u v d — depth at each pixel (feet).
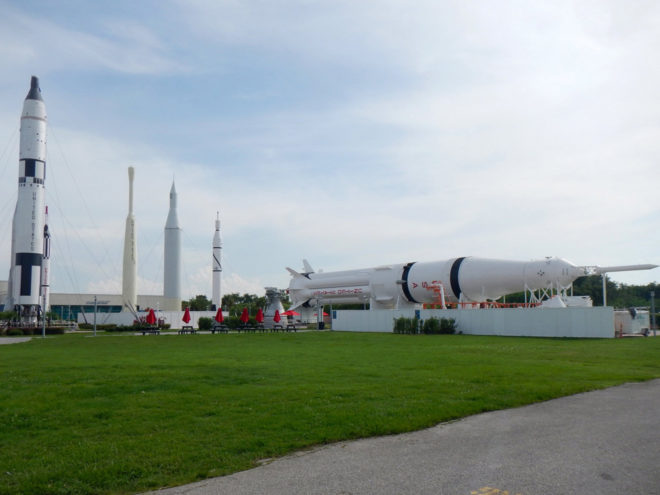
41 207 217.15
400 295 193.77
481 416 36.86
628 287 330.54
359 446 29.60
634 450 27.45
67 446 29.68
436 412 37.01
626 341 107.24
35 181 214.90
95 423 35.01
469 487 22.36
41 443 30.45
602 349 87.51
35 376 57.67
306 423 34.04
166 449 28.78
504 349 88.84
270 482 23.77
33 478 24.63
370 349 92.84
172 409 38.88
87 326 261.65
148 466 26.16
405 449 28.73
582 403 40.83
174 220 300.61
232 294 437.17
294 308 234.38
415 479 23.62
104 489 23.59
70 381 53.52
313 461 26.84
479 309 141.49
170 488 23.47
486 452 27.68
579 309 121.08
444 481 23.22
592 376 54.03
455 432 32.32
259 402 41.04
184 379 54.03
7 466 26.45
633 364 65.31
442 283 175.11
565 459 26.03
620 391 46.06
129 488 23.66
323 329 203.10
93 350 100.48
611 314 116.57
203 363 70.33
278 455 28.12
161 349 100.53
